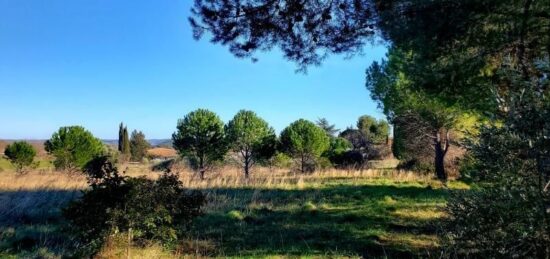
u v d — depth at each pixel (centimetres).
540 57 612
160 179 688
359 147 3819
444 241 438
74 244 712
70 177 1731
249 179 1639
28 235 796
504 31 617
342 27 635
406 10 600
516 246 337
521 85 368
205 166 2303
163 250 698
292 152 2522
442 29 601
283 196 1256
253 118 2373
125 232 643
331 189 1386
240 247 742
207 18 623
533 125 333
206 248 738
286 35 639
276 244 758
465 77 736
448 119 1838
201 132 2245
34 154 2462
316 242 767
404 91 1817
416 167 2228
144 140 5628
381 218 947
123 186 638
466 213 360
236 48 643
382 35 641
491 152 349
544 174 330
